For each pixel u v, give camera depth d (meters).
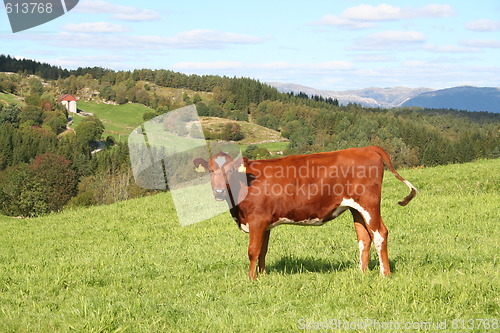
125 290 8.34
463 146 163.12
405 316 5.89
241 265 9.73
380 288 6.85
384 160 8.21
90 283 9.19
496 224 12.57
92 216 22.84
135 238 15.92
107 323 6.21
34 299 8.12
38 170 91.50
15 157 136.12
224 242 13.30
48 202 89.44
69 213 25.19
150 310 6.79
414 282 6.93
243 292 7.54
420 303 6.25
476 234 11.53
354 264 9.05
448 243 10.73
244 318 6.21
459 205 15.88
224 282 8.18
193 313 6.65
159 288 8.41
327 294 6.94
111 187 50.00
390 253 9.94
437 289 6.57
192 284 8.60
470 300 6.22
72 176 94.31
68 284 9.07
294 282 7.66
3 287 9.09
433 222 13.49
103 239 16.36
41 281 9.39
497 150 163.12
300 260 9.63
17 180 90.62
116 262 11.28
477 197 17.03
